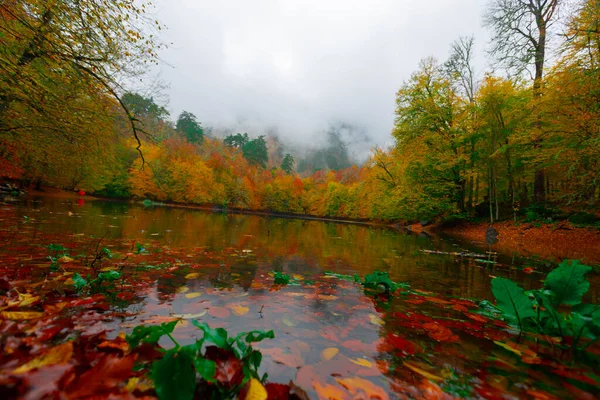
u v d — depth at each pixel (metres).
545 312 1.80
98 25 3.98
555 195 12.85
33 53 3.90
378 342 1.51
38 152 6.58
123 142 6.52
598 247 7.95
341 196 47.22
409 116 17.52
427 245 7.86
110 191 36.06
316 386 1.04
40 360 0.95
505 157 13.91
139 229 6.16
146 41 4.63
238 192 51.25
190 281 2.46
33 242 3.49
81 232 4.77
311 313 1.89
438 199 15.73
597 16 8.30
